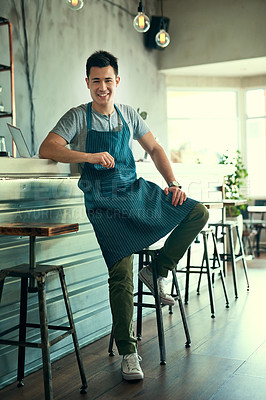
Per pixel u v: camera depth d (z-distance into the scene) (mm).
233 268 4496
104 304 3305
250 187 8742
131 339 2518
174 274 2994
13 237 2529
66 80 5984
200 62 7582
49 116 5707
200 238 5023
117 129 2785
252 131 8734
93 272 3199
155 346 3012
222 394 2285
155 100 7844
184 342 3088
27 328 2604
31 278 2258
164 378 2498
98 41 6543
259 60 7355
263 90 8609
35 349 2664
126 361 2492
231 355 2830
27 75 5387
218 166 5137
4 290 2459
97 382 2467
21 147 2875
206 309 3998
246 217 8320
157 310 2734
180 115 8625
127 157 2807
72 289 2990
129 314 2508
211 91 8664
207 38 7512
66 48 5977
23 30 5336
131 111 2961
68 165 2785
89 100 6391
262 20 7164
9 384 2467
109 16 6773
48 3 5699
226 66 7742
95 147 2734
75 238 3018
